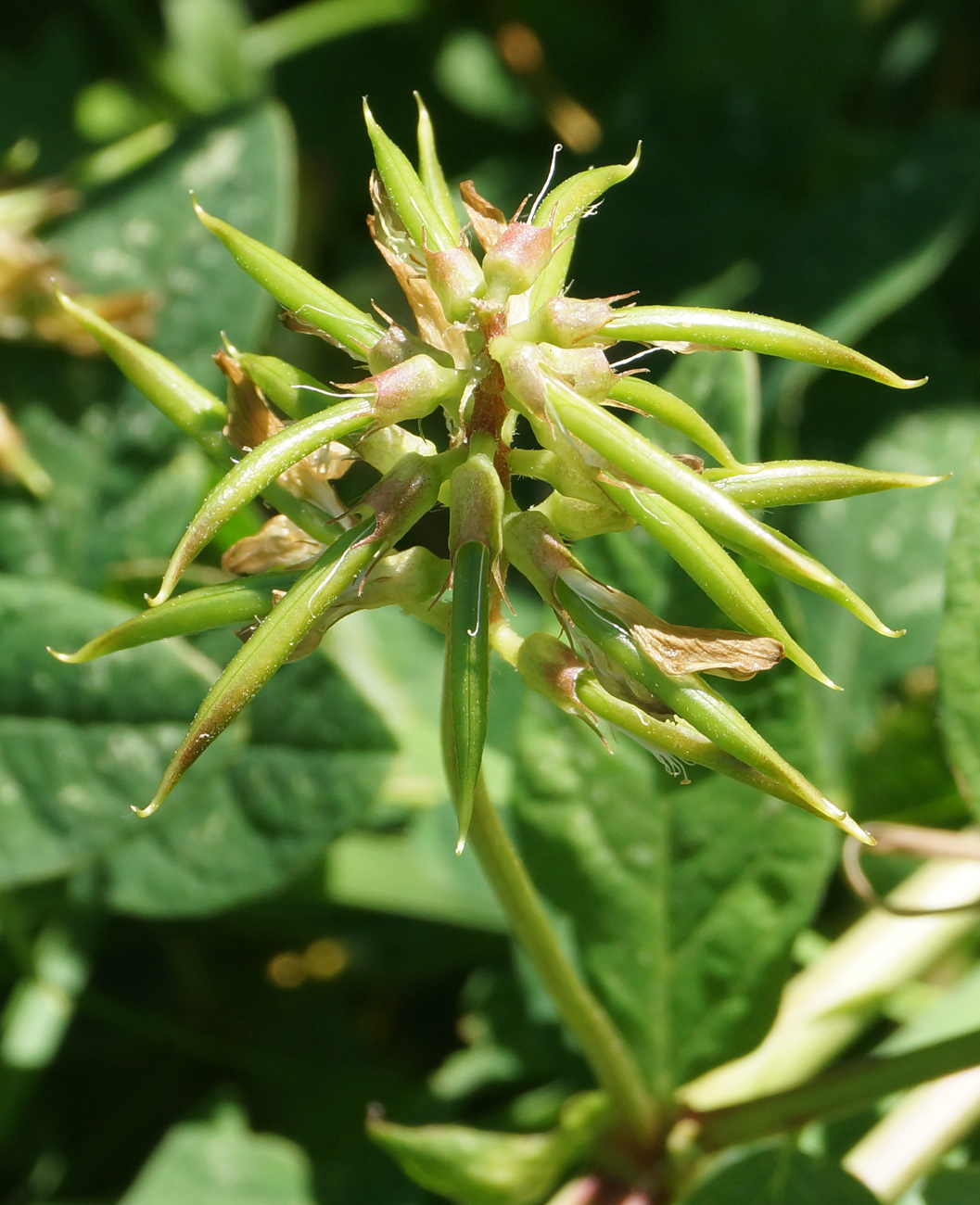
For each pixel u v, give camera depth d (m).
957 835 0.31
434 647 0.43
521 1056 0.38
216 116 0.42
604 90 0.59
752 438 0.30
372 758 0.32
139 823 0.32
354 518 0.25
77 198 0.42
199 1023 0.42
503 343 0.24
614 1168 0.30
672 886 0.31
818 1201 0.29
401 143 0.58
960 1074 0.32
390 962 0.42
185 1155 0.35
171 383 0.26
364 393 0.24
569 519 0.25
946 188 0.45
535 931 0.28
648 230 0.52
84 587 0.40
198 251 0.41
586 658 0.25
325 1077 0.40
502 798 0.37
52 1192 0.40
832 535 0.43
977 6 0.56
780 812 0.30
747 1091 0.33
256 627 0.25
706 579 0.24
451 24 0.59
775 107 0.53
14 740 0.32
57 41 0.56
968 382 0.45
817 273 0.45
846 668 0.42
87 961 0.39
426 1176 0.30
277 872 0.32
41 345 0.41
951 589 0.29
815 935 0.39
